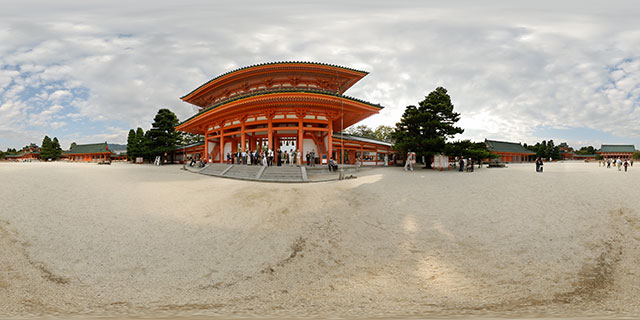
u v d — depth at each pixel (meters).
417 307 5.49
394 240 9.09
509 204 11.94
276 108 24.91
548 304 5.64
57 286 6.25
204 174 24.81
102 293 6.06
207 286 6.51
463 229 9.68
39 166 21.88
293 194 14.62
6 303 5.51
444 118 30.91
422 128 30.08
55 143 77.56
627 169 28.84
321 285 6.67
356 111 26.58
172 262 7.51
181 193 14.68
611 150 84.62
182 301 5.83
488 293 6.12
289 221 10.66
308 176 21.52
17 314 5.07
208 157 33.09
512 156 66.69
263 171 21.53
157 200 12.88
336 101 23.73
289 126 25.95
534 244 8.39
